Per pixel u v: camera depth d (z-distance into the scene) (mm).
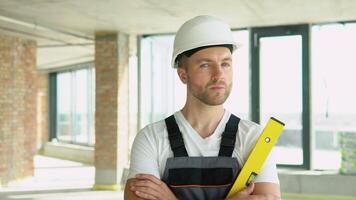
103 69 7984
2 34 7836
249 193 1267
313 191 6867
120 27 7504
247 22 7117
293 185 6980
